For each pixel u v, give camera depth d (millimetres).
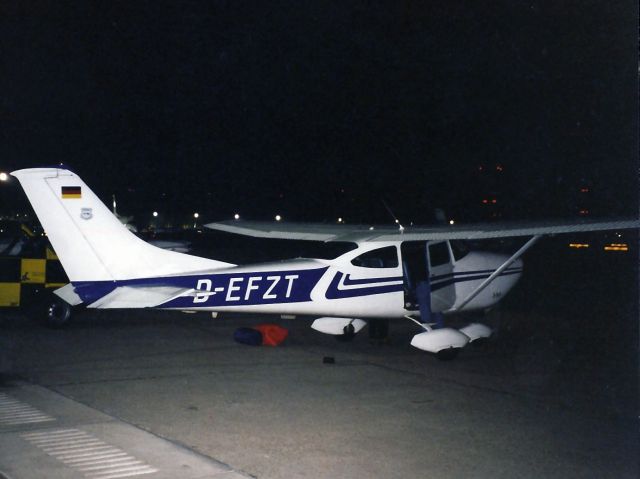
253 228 12375
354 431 6426
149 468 5344
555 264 30422
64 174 9875
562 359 10180
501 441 6133
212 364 9586
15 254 12875
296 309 10398
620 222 10062
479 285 11383
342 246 10734
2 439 6078
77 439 6098
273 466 5430
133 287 9945
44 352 10391
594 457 5695
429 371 9250
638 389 8250
